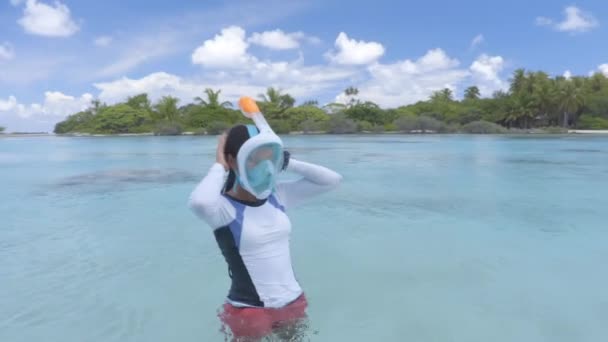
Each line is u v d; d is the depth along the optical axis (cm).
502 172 1108
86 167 1334
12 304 331
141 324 296
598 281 362
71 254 451
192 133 5356
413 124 5016
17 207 695
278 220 222
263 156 204
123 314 312
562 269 392
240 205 214
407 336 275
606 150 1942
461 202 702
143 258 435
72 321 302
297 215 614
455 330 282
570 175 1041
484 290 346
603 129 5222
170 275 387
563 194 773
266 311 217
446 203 694
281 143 210
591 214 610
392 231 527
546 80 5525
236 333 218
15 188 899
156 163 1450
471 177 1012
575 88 5288
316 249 459
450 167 1235
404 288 354
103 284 369
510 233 514
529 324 290
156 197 775
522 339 270
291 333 224
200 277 381
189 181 980
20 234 531
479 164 1320
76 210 670
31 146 2892
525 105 5409
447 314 305
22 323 300
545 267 398
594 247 457
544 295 337
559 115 5503
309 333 263
